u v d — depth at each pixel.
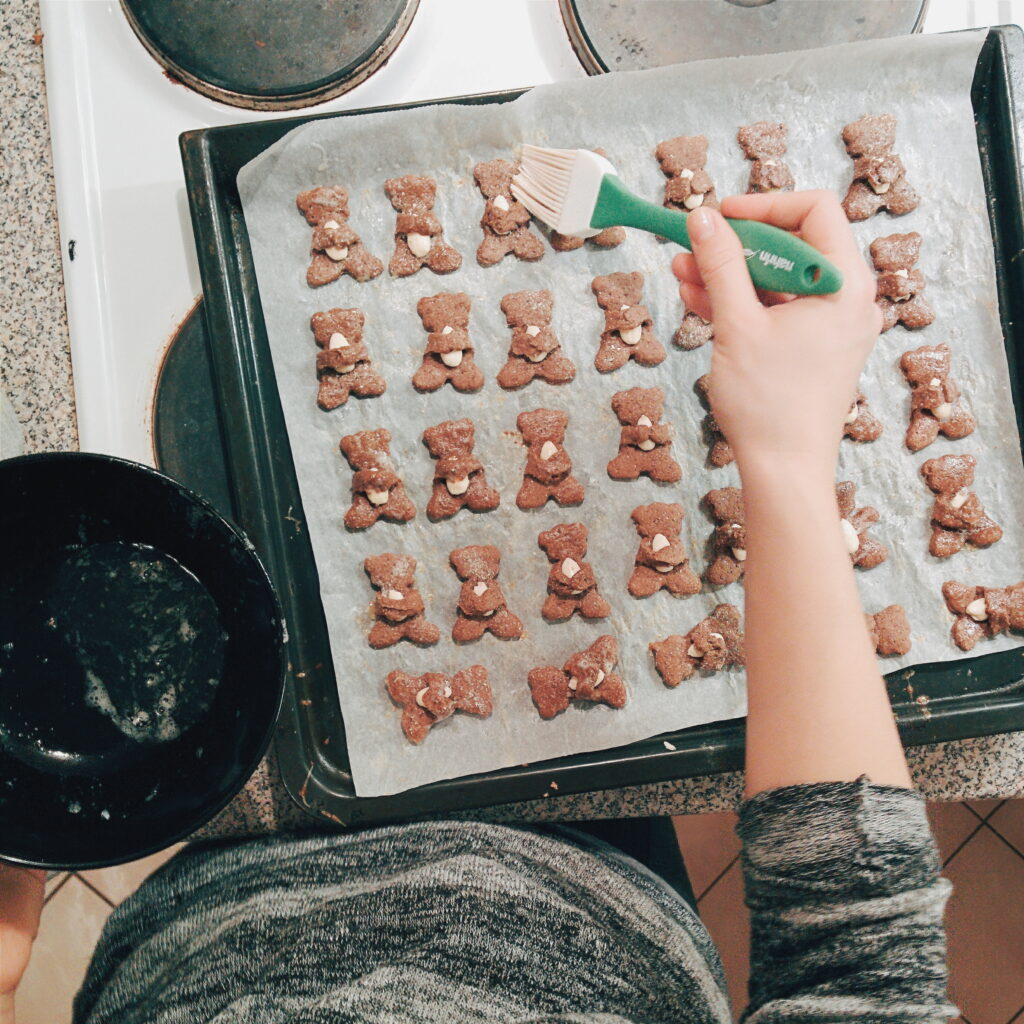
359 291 0.93
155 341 0.94
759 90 0.91
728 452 0.92
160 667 0.71
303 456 0.91
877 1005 0.42
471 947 0.76
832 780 0.46
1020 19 0.95
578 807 0.90
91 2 0.95
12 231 0.94
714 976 0.81
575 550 0.91
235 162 0.90
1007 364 0.92
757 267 0.60
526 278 0.94
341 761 0.89
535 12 0.96
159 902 0.86
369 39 0.94
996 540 0.91
